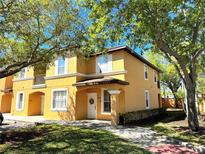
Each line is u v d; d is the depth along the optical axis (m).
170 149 8.14
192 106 11.70
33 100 22.25
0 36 10.78
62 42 11.84
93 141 9.16
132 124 14.84
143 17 8.82
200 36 11.33
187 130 11.77
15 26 10.14
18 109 22.48
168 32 9.98
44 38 11.42
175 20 9.47
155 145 8.77
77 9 11.55
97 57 18.42
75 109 17.08
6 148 8.03
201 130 11.52
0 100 25.95
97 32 10.62
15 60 12.21
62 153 7.33
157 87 25.91
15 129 12.59
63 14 11.34
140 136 10.53
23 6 9.62
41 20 11.12
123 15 9.45
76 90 17.27
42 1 10.39
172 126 13.50
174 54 10.77
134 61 19.12
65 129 12.39
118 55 17.08
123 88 16.28
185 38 11.24
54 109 18.58
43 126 13.75
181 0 8.49
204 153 7.67
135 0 8.42
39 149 7.83
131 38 10.72
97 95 18.14
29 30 10.91
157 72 26.72
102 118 17.36
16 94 23.23
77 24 11.87
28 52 11.96
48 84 19.66
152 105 22.91
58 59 19.23
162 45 10.37
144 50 12.06
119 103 16.41
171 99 32.25
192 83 11.81
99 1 9.24
